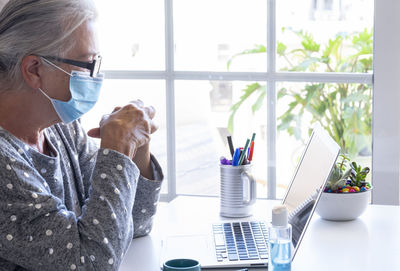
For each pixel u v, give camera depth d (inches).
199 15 92.2
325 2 88.6
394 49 84.4
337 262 49.3
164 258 49.9
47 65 43.9
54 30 43.2
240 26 91.7
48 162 46.0
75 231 42.5
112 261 43.0
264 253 50.2
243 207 62.0
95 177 44.4
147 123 48.2
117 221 43.5
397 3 83.2
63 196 48.3
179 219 62.0
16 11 42.8
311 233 56.7
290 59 91.2
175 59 93.9
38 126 46.7
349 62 88.7
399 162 86.4
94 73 45.8
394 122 85.7
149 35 93.8
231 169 61.7
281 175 94.0
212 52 93.0
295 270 47.8
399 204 86.9
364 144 89.4
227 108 94.2
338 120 90.3
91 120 96.9
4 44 42.8
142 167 54.3
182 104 94.8
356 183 61.4
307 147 60.7
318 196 48.8
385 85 85.5
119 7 93.8
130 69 95.0
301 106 92.0
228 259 49.2
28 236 41.4
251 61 92.4
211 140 95.6
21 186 41.6
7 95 44.7
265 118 93.5
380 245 53.0
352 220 60.7
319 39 89.4
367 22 86.8
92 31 45.6
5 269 42.7
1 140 42.8
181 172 96.3
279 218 45.3
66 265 41.8
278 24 90.7
